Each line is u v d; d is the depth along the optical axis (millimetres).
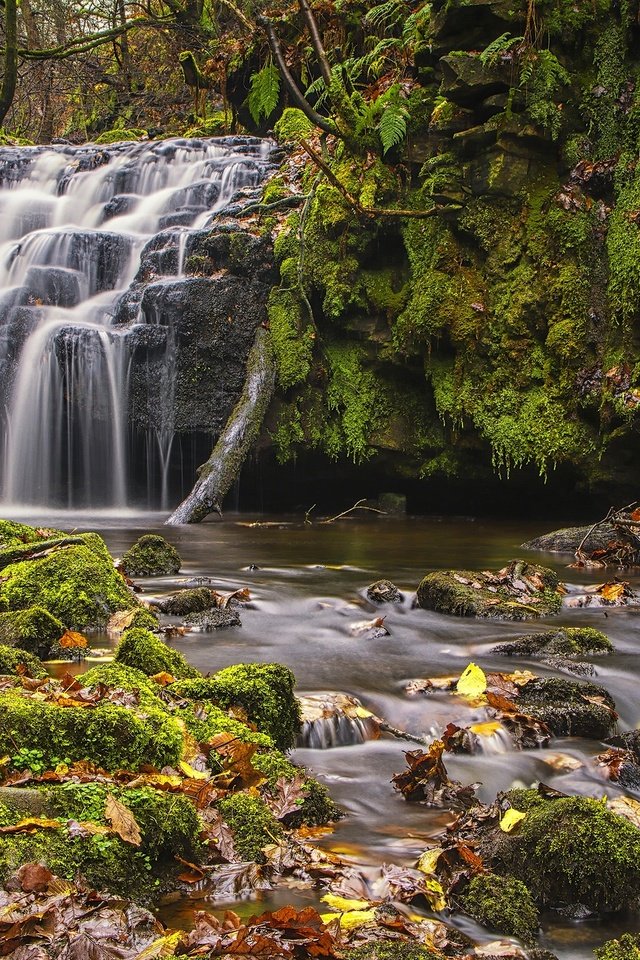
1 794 2699
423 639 5348
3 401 12484
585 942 2695
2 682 3613
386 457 11820
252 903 2680
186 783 3070
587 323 10227
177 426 11875
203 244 12672
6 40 8117
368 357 11750
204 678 4012
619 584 6766
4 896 2381
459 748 3887
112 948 2279
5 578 5461
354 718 4039
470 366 10836
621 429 9828
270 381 11633
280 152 15820
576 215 10297
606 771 3723
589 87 10453
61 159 18156
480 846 3076
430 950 2426
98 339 12086
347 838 3162
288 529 10367
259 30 13328
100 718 3082
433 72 11234
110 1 25750
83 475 12297
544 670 4789
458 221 10781
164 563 7203
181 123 22797
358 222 11484
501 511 12016
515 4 10242
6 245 15078
